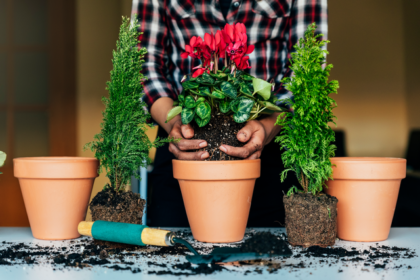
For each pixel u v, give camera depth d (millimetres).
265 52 1190
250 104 828
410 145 3982
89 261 677
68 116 3793
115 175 820
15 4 3666
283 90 1055
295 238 773
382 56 4973
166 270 634
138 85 828
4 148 3689
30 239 856
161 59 1212
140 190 1452
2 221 3566
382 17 4945
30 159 877
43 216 833
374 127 5004
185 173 797
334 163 821
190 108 849
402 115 4973
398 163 807
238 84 859
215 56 888
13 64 3695
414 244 806
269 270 628
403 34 4922
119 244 760
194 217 825
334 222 772
